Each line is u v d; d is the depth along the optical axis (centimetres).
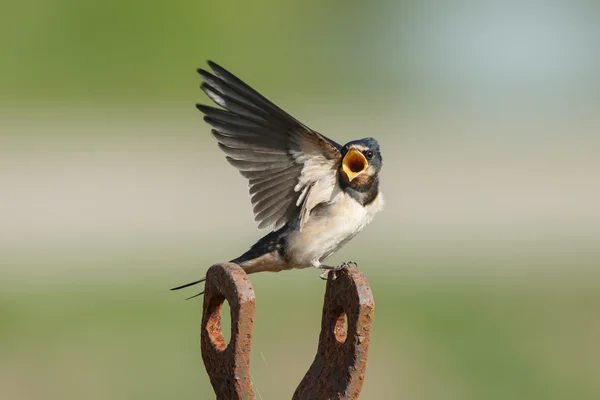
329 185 559
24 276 1387
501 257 1545
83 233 1630
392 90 3130
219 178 2000
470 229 1709
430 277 1434
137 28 3022
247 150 519
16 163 2092
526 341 1251
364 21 3659
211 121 503
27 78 2862
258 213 545
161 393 1074
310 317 1217
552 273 1472
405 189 1947
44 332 1193
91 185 1934
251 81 3066
